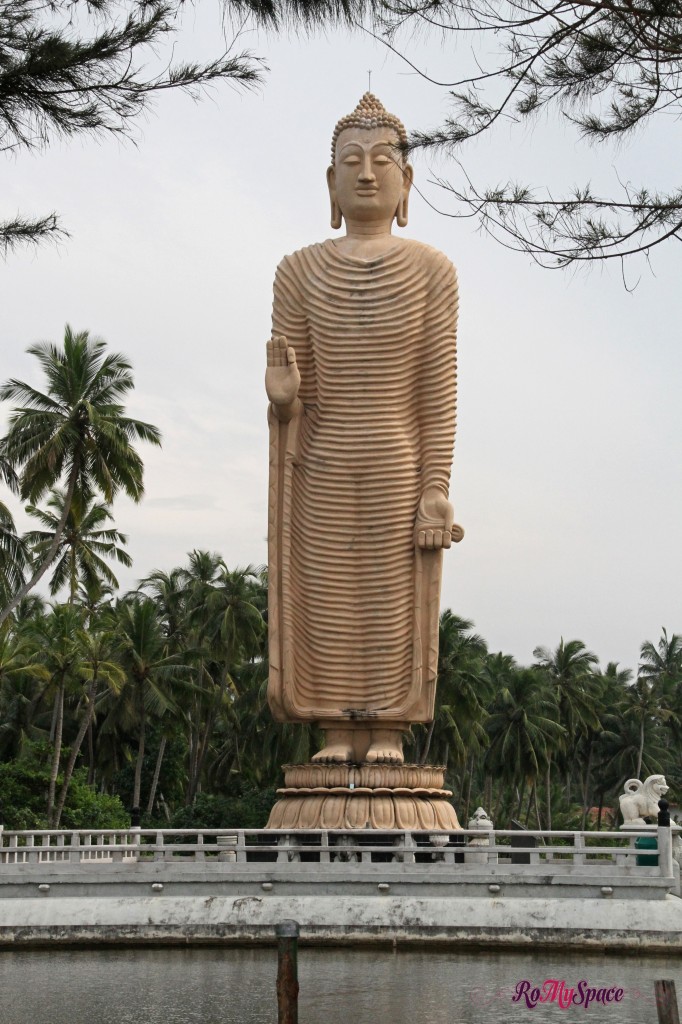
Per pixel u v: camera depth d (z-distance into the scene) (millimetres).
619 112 13336
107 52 14273
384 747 33281
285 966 13336
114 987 21562
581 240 13234
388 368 33688
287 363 33625
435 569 33531
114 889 27172
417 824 31672
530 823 99938
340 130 35125
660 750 93812
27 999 20453
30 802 55250
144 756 73250
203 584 68625
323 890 26922
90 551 59312
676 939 25469
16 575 48438
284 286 34656
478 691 70750
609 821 102750
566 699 86188
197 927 26500
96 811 56500
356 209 34500
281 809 32594
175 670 63906
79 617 57719
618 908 25844
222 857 30391
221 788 73750
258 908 26562
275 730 63531
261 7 13641
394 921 26141
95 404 47406
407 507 33562
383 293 33781
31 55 14141
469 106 13445
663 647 100875
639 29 12930
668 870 26391
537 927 25828
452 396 34031
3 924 26562
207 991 21109
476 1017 18984
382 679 33344
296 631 33812
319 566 33656
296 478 34094
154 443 47781
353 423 33688
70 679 57625
